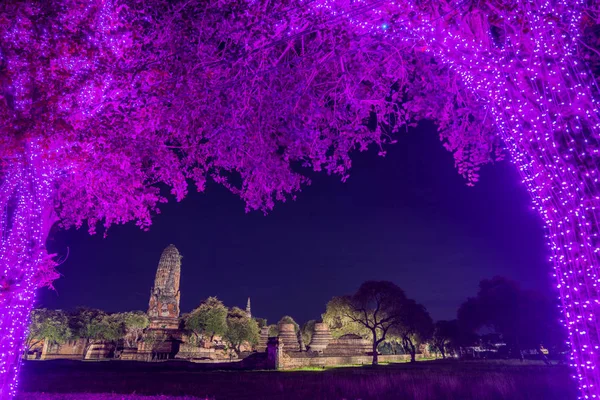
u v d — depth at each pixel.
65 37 6.89
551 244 6.32
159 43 8.31
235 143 10.05
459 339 72.69
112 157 9.06
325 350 71.75
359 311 65.00
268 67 9.11
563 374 26.66
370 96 10.29
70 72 7.46
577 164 6.04
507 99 6.77
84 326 79.81
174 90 8.30
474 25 7.18
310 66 9.55
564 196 6.14
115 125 8.23
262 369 49.25
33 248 8.77
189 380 30.56
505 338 54.16
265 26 7.98
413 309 63.66
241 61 8.84
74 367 47.69
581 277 5.92
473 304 51.00
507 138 7.12
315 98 9.75
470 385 21.97
